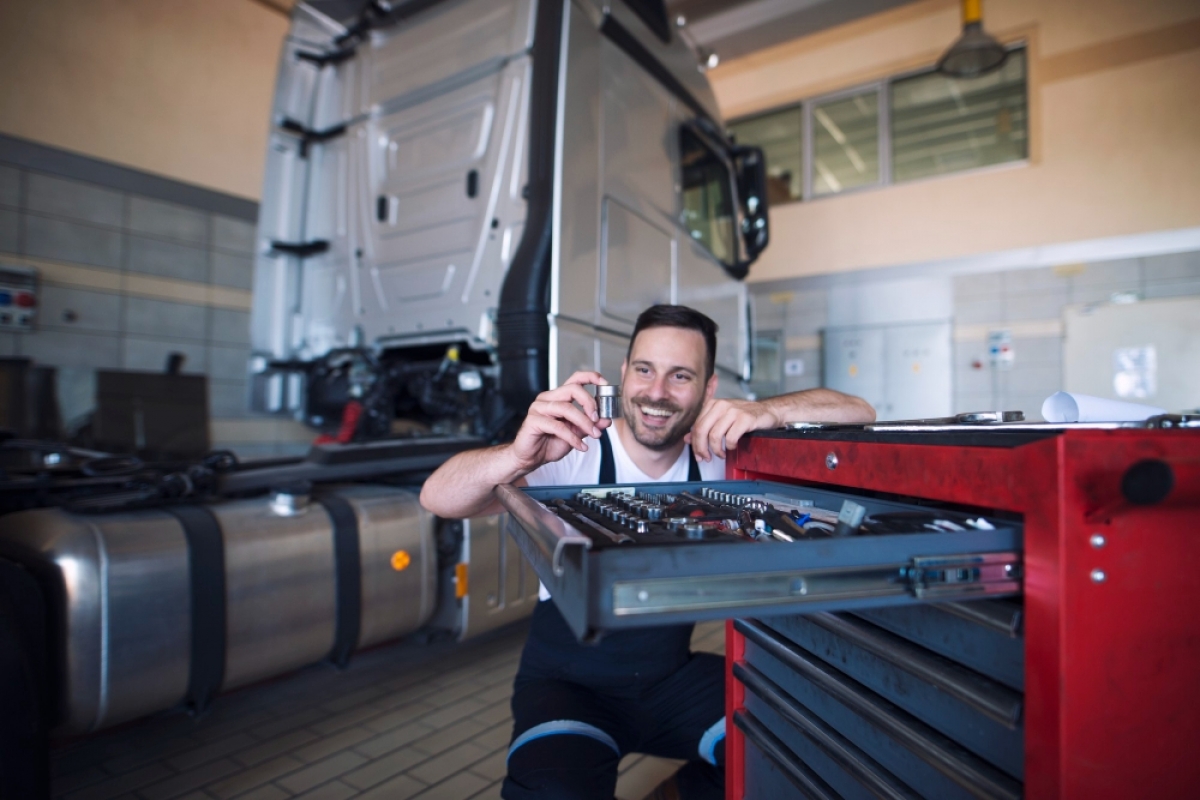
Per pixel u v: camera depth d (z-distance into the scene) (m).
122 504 1.47
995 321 5.91
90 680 1.28
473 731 1.81
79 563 1.29
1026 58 5.77
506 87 2.32
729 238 3.23
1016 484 0.56
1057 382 5.65
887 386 6.35
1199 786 0.54
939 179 6.12
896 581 0.54
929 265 6.15
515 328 2.09
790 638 0.90
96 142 3.67
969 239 5.98
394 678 2.18
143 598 1.35
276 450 3.67
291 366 2.88
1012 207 5.80
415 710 1.94
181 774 1.58
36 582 1.21
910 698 0.68
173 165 4.00
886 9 6.01
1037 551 0.53
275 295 2.87
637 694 1.20
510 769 1.00
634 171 2.47
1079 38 5.52
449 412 2.47
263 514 1.61
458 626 1.97
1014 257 5.78
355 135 2.79
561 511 0.83
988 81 5.99
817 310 6.72
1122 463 0.52
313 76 2.96
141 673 1.34
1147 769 0.53
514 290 2.09
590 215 2.21
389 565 1.81
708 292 2.96
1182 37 5.16
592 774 0.96
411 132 2.60
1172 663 0.53
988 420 0.84
